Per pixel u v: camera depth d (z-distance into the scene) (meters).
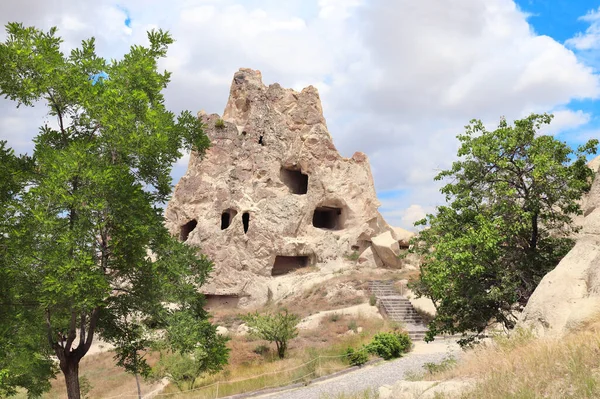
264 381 21.36
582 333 8.45
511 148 15.12
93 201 11.82
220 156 55.66
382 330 29.03
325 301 39.84
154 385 26.23
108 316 14.84
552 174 14.60
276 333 26.86
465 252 14.06
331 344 27.86
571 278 10.35
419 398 8.49
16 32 13.00
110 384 28.08
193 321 14.02
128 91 13.55
